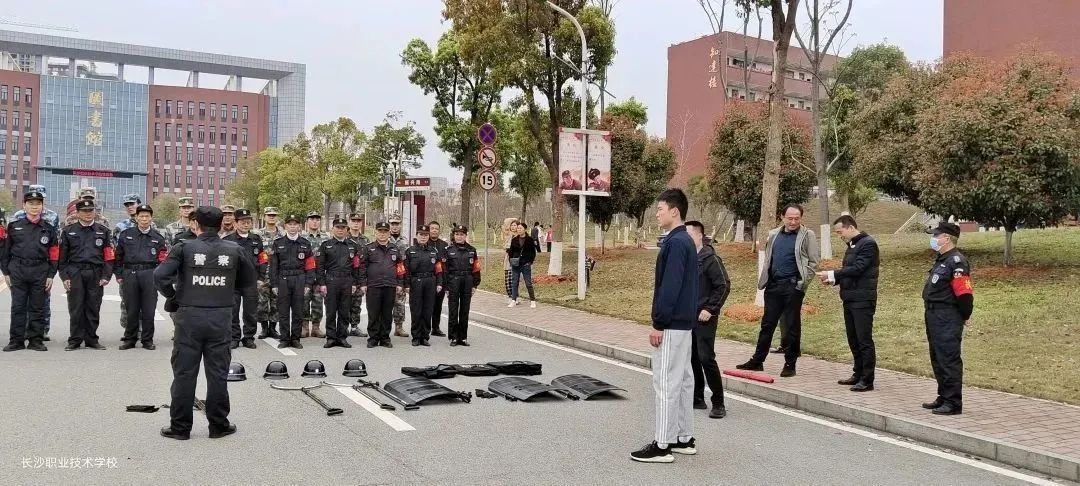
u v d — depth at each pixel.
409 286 11.62
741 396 8.33
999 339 10.19
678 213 5.86
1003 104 13.86
